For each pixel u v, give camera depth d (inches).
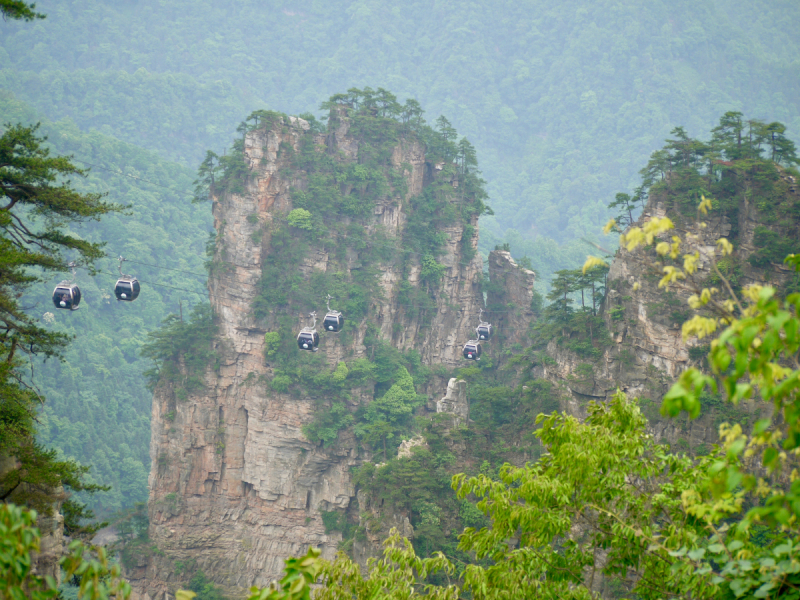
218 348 4510.3
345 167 4717.0
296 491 4466.0
